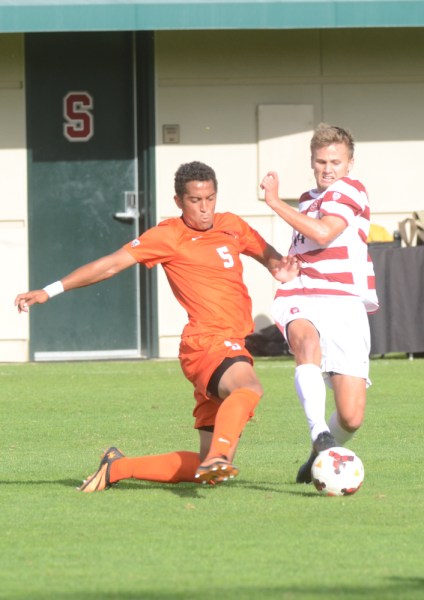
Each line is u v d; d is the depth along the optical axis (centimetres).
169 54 4947
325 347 2262
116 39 4981
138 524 1978
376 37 5009
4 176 4941
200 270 2244
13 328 4941
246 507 2108
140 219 5006
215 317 2227
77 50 4966
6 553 1792
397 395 3712
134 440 2969
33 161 4975
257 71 4969
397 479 2389
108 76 4981
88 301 5016
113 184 5003
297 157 4984
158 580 1633
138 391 3909
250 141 4975
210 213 2253
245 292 2284
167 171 4956
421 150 5050
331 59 5000
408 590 1566
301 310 2286
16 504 2156
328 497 2191
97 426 3203
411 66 5019
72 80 4972
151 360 4875
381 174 5034
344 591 1562
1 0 4450
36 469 2566
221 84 4959
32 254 4969
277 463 2611
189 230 2272
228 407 2092
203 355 2198
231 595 1544
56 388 4009
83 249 4997
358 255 2297
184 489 2305
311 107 4991
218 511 2077
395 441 2897
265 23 4491
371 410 3412
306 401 2189
